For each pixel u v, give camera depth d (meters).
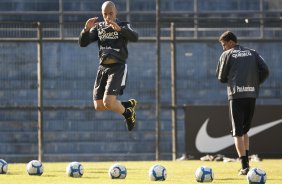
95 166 38.59
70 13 56.25
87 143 59.72
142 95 62.06
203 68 62.06
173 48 51.44
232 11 62.50
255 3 68.94
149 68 62.25
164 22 51.38
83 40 29.39
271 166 38.16
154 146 60.09
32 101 60.38
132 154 58.12
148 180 25.34
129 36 28.64
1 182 23.50
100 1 67.00
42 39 51.16
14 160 58.72
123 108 29.75
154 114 60.38
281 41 52.94
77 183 23.25
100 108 29.97
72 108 51.38
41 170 28.09
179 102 62.50
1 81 60.03
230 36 31.47
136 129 60.12
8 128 60.09
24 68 60.12
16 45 59.94
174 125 50.97
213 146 50.25
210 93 62.47
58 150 59.78
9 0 66.50
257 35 61.22
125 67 29.42
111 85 28.95
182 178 28.02
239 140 31.08
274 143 50.50
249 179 23.69
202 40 52.06
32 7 66.69
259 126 50.41
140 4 67.19
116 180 25.19
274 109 50.53
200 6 68.75
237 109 31.20
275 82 60.97
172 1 69.12
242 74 31.05
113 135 59.72
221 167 36.97
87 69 61.12
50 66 61.00
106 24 29.11
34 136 60.22
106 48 29.08
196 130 50.25
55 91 60.84
